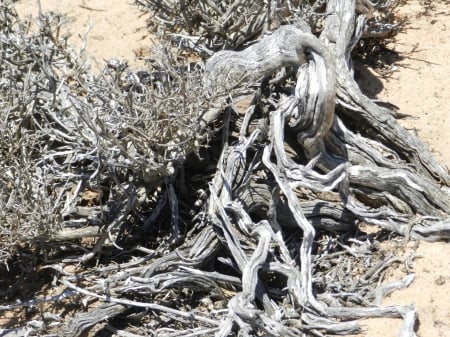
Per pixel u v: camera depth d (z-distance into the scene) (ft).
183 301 7.55
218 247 7.57
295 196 7.44
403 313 7.06
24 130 7.79
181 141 7.55
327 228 7.74
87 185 7.91
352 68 8.54
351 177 7.75
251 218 7.79
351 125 8.12
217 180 7.62
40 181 7.68
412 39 9.19
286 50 7.73
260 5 8.28
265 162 7.60
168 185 7.77
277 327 7.05
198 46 8.42
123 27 9.55
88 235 7.63
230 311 7.11
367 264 7.52
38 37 8.34
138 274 7.51
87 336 7.42
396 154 7.99
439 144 8.24
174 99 7.45
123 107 7.51
